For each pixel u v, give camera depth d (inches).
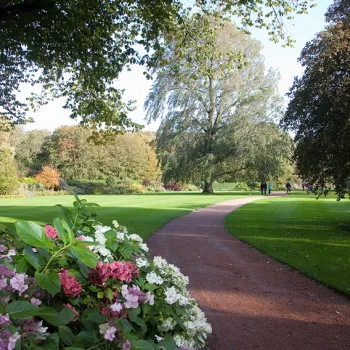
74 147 1955.0
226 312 158.4
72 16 318.3
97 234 98.9
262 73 1248.8
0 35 330.6
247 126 1193.4
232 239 348.8
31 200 953.5
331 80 379.2
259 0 324.8
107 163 1996.8
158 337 77.3
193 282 204.4
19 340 48.5
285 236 360.8
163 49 346.6
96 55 356.2
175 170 1289.4
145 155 2097.7
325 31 419.2
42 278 58.9
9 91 470.3
